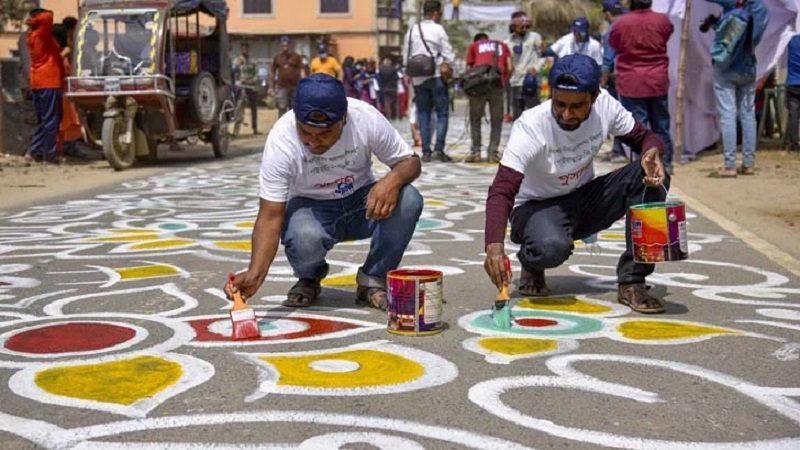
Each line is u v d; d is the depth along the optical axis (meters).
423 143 12.45
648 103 9.70
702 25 10.09
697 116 11.69
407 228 4.32
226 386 3.23
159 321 4.19
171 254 5.96
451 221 7.27
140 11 11.88
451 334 3.93
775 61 12.02
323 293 4.76
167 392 3.17
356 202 4.39
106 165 12.70
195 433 2.79
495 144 12.20
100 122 12.50
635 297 4.35
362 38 37.53
